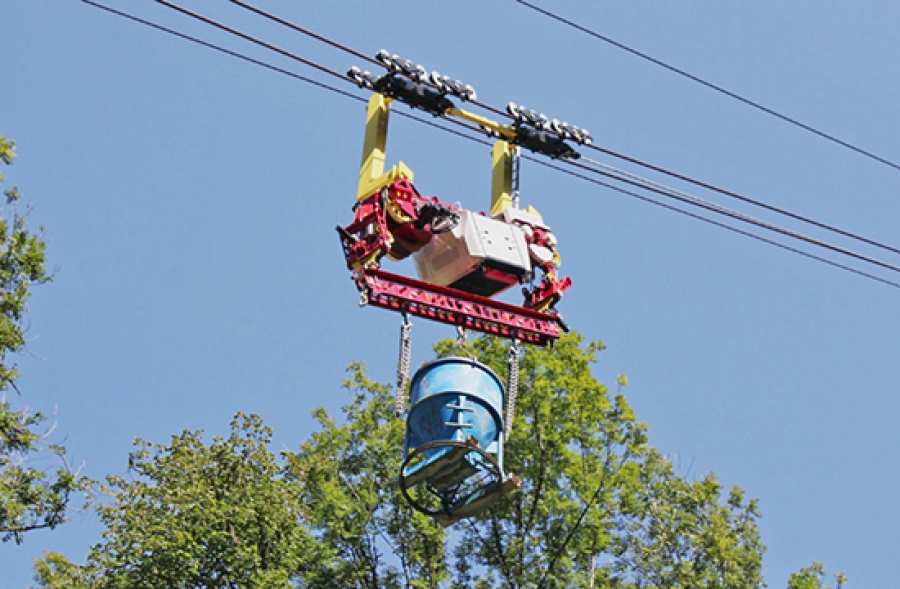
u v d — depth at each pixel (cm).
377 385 6956
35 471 4947
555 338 3350
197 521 5806
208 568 5734
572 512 6375
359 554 6512
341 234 3161
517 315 3303
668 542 6969
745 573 7088
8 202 5372
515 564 6284
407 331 3109
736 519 7488
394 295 3125
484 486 2947
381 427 6812
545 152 3475
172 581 5622
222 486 6028
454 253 3356
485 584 6412
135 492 5844
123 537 5691
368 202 3234
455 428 2891
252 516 5878
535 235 3491
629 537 7019
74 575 5638
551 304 3425
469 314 3212
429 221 3306
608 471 6462
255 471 6116
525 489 6550
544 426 6500
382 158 3288
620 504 6638
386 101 3334
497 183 3522
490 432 2934
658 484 7319
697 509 7181
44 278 5284
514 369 3247
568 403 6531
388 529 6556
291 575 6412
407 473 2969
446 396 2919
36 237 5328
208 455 6094
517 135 3434
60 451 5019
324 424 6881
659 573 6812
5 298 5166
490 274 3356
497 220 3425
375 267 3141
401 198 3238
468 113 3369
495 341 6775
